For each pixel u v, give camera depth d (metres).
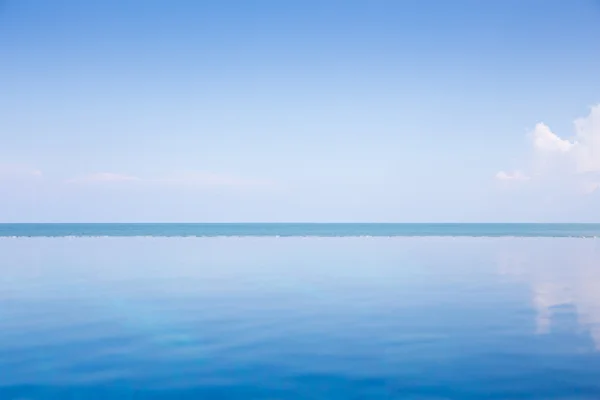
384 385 7.49
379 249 37.97
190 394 7.23
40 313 12.64
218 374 8.01
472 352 9.03
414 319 11.80
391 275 20.52
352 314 12.43
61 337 10.23
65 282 18.42
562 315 12.22
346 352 9.10
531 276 20.11
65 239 57.62
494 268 23.31
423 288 16.81
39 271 22.14
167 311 12.87
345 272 21.73
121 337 10.23
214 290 16.41
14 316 12.27
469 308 13.16
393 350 9.20
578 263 25.80
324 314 12.45
